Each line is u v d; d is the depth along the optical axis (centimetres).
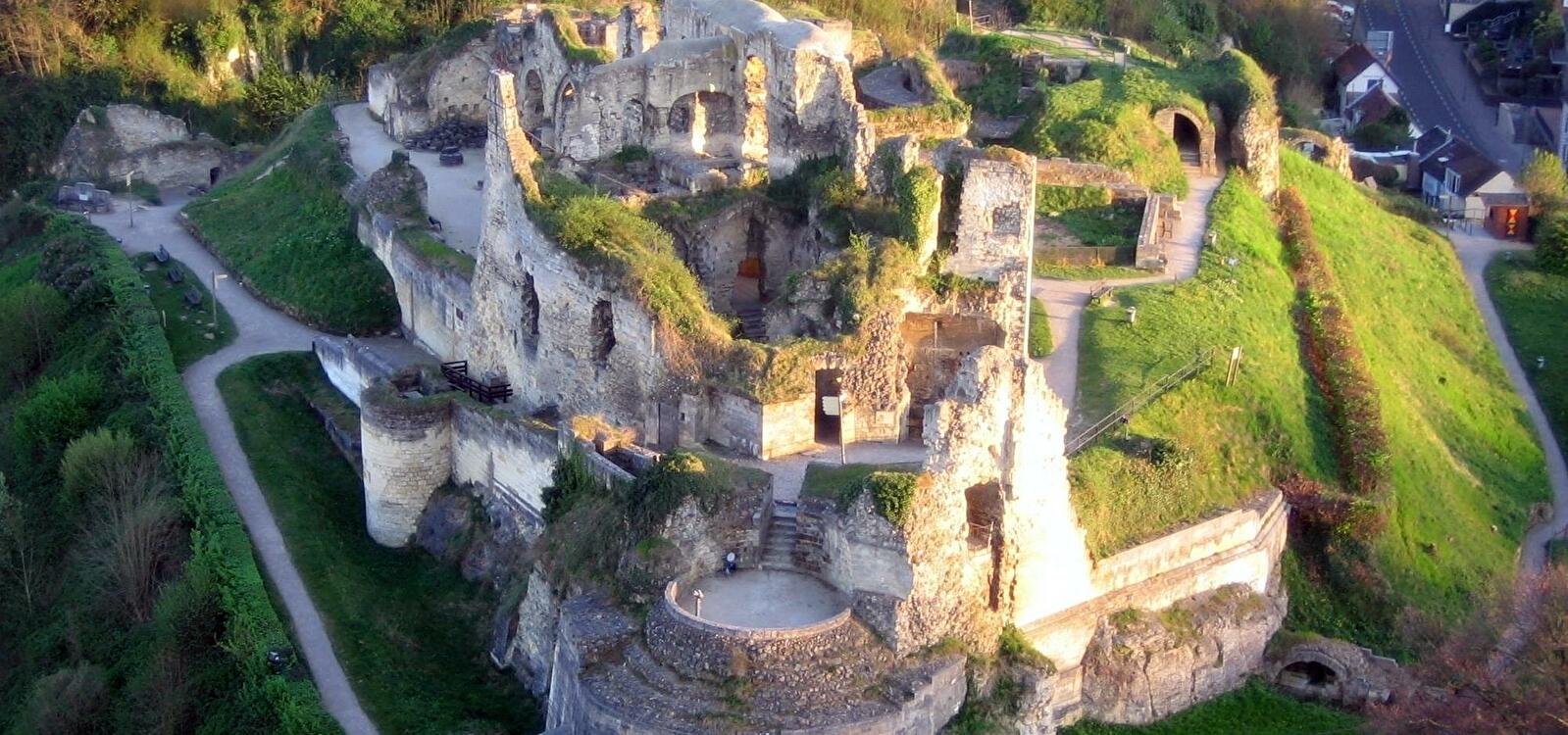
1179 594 8188
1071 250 10600
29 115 16075
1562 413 11525
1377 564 8950
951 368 8712
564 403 9181
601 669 7225
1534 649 7719
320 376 10956
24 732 8719
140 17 16825
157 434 10162
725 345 8494
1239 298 10238
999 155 8775
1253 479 8988
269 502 9612
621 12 12838
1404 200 14275
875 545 7188
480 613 8881
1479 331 12306
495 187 9581
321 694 8119
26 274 12750
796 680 6988
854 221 9562
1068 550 7756
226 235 12775
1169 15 17700
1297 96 17875
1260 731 7925
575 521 8131
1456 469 10275
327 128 13738
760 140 11212
